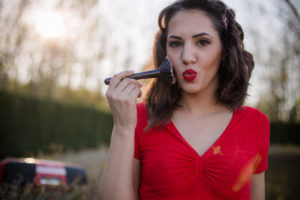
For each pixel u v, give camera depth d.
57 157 6.55
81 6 15.14
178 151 1.18
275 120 21.23
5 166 2.41
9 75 12.02
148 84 1.39
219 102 1.32
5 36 11.55
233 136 1.22
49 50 14.52
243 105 1.31
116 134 1.16
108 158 1.17
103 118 13.40
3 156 7.90
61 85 16.73
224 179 1.14
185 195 1.15
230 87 1.31
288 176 7.30
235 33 1.28
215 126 1.26
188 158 1.17
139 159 1.29
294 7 7.08
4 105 8.15
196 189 1.15
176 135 1.21
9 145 8.12
